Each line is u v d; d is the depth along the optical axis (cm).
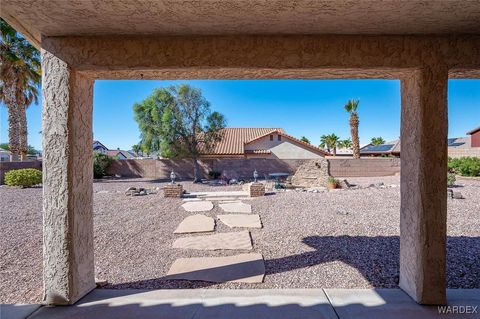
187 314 335
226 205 1080
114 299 375
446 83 352
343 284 422
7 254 570
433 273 353
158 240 654
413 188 372
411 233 377
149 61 357
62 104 354
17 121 2108
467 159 2127
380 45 357
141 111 2141
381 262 503
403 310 342
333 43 358
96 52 356
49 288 357
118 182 2153
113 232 724
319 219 827
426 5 285
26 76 2002
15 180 1672
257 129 3516
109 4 283
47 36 356
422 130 352
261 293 389
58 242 355
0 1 276
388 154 3912
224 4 284
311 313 336
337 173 2511
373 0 276
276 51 359
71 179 357
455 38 353
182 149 2097
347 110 2967
